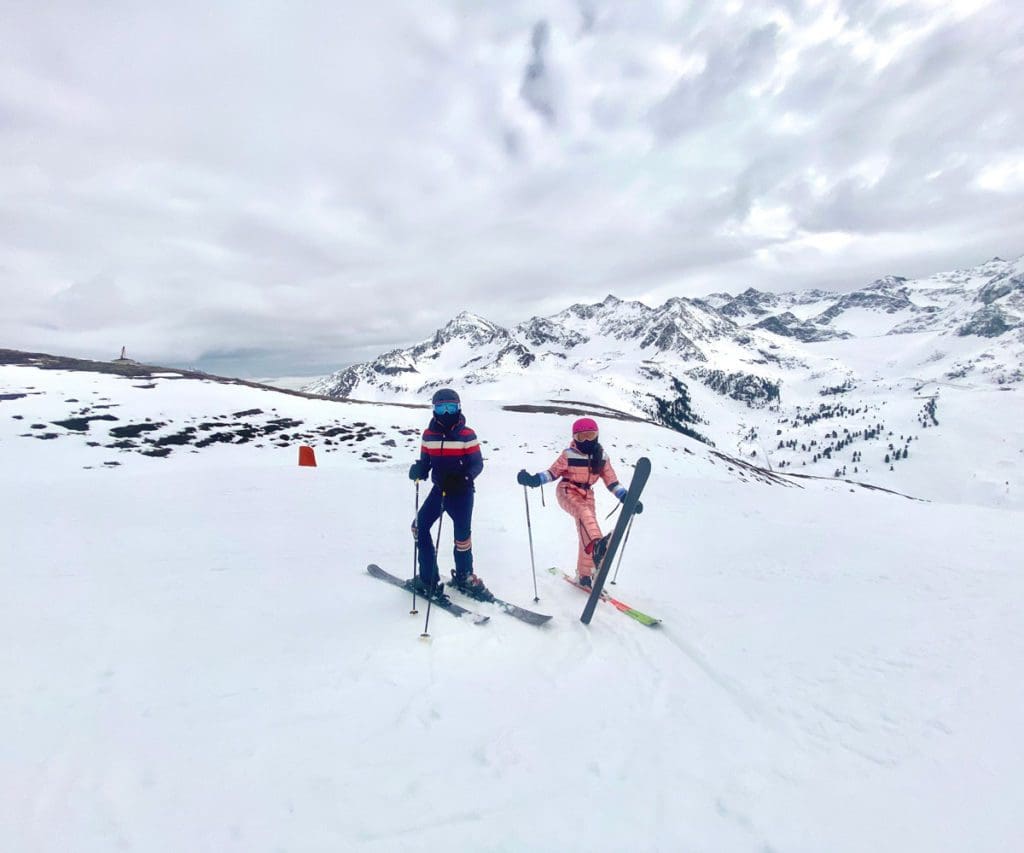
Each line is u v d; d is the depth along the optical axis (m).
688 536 10.25
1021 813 2.42
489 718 3.35
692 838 2.37
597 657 4.31
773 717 3.37
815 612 5.35
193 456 20.28
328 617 4.85
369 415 32.69
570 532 10.02
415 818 2.45
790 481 51.50
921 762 2.85
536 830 2.40
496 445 29.67
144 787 2.53
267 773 2.70
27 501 9.40
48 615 4.32
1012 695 3.50
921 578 6.89
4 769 2.53
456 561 5.82
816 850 2.28
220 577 5.75
